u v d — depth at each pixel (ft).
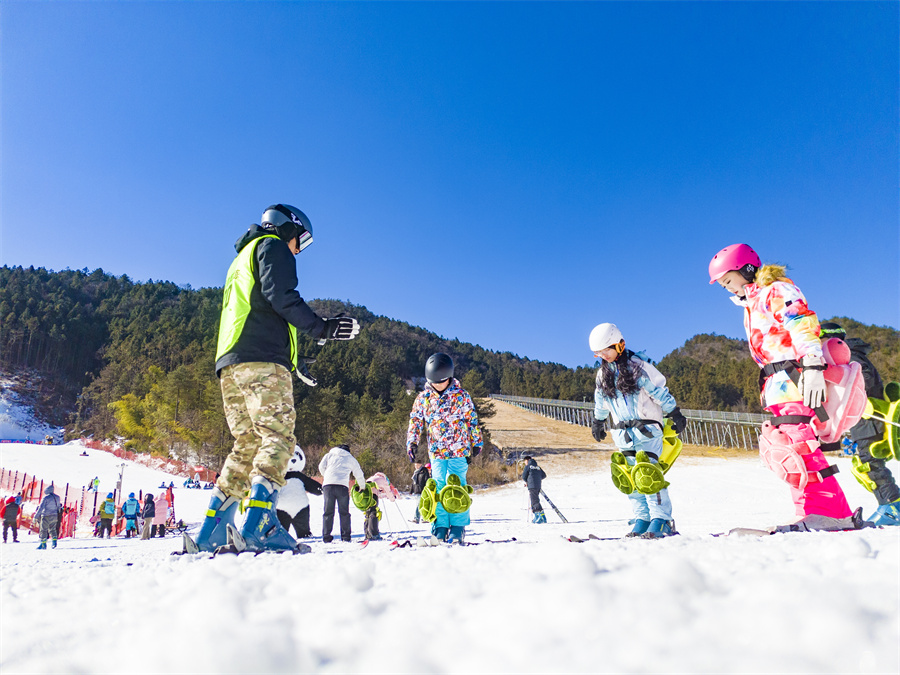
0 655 2.03
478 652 1.74
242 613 2.30
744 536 5.10
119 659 1.87
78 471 114.93
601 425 12.59
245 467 8.43
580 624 1.88
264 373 8.21
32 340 385.70
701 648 1.60
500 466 111.86
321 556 4.89
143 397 225.56
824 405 8.56
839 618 1.69
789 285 8.87
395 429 135.13
